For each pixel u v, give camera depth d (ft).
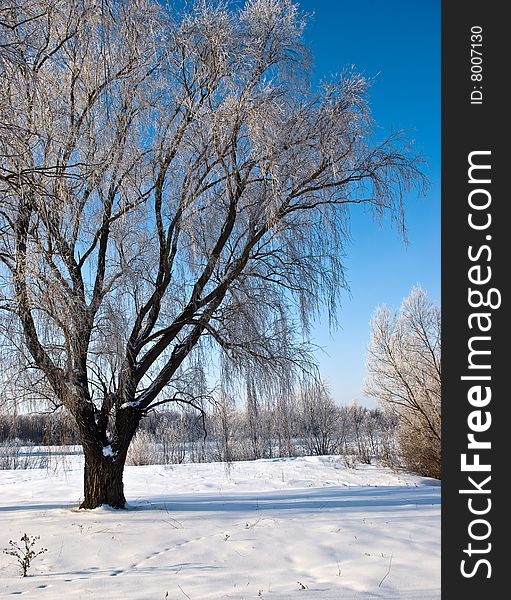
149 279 36.14
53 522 32.14
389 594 17.78
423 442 74.54
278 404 37.58
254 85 35.29
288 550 24.88
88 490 36.73
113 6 28.63
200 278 36.78
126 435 36.99
